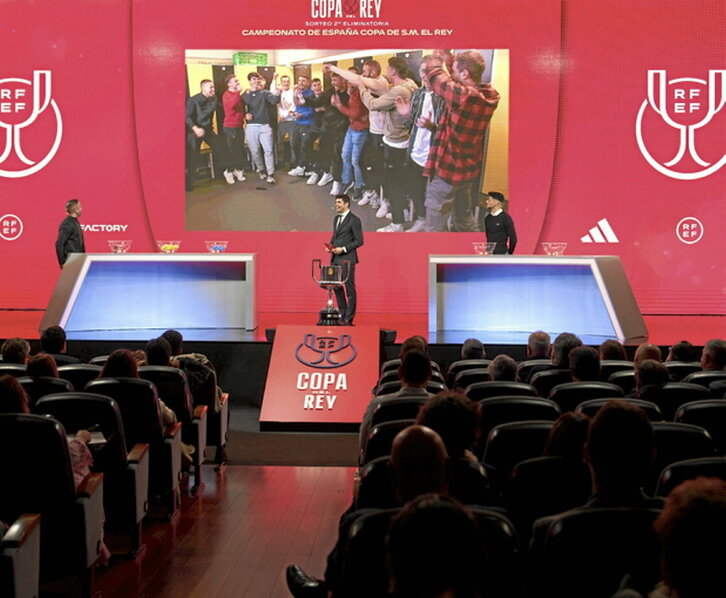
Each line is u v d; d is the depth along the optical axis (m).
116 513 4.26
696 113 12.29
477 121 12.29
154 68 12.38
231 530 4.88
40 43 12.44
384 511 2.22
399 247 12.34
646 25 12.27
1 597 2.91
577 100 12.32
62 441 3.32
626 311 9.38
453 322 9.81
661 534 1.46
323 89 12.34
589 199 12.38
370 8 12.29
